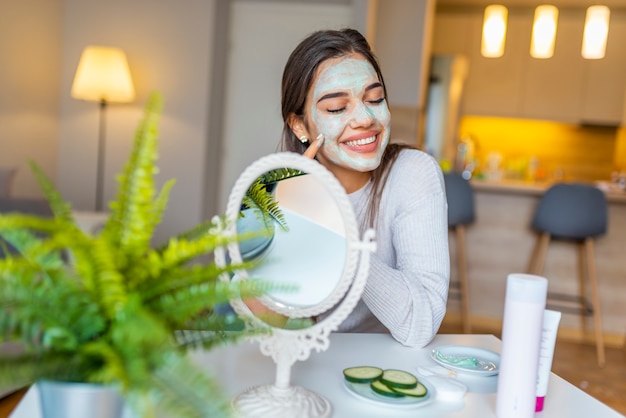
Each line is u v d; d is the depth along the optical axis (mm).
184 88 5367
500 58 6461
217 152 5730
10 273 694
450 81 5668
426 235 1444
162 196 768
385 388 1068
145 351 660
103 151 5445
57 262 734
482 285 4574
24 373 662
